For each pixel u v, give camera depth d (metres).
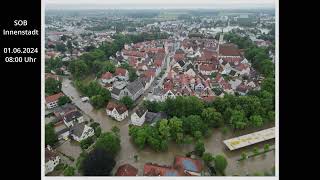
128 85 146.62
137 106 138.25
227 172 93.06
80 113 125.56
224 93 141.38
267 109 121.81
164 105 124.38
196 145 98.81
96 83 148.12
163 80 169.88
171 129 107.69
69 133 112.75
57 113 129.75
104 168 86.88
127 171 86.62
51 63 187.25
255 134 108.38
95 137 111.00
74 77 176.75
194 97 123.38
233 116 114.62
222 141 109.25
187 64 193.12
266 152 101.69
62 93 144.38
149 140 102.50
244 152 101.69
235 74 177.00
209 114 116.06
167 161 98.62
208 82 155.88
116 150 98.88
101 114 131.75
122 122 124.62
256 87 149.62
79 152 104.69
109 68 175.75
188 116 115.00
